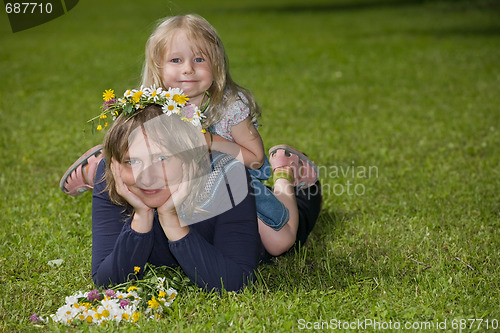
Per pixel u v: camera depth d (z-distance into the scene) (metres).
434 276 3.63
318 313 3.23
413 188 5.30
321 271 3.83
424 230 4.38
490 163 6.01
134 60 13.81
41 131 7.63
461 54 13.82
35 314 3.23
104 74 12.14
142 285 3.24
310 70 12.41
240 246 3.30
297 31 19.14
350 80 11.23
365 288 3.49
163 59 3.69
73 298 3.21
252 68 12.70
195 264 3.18
